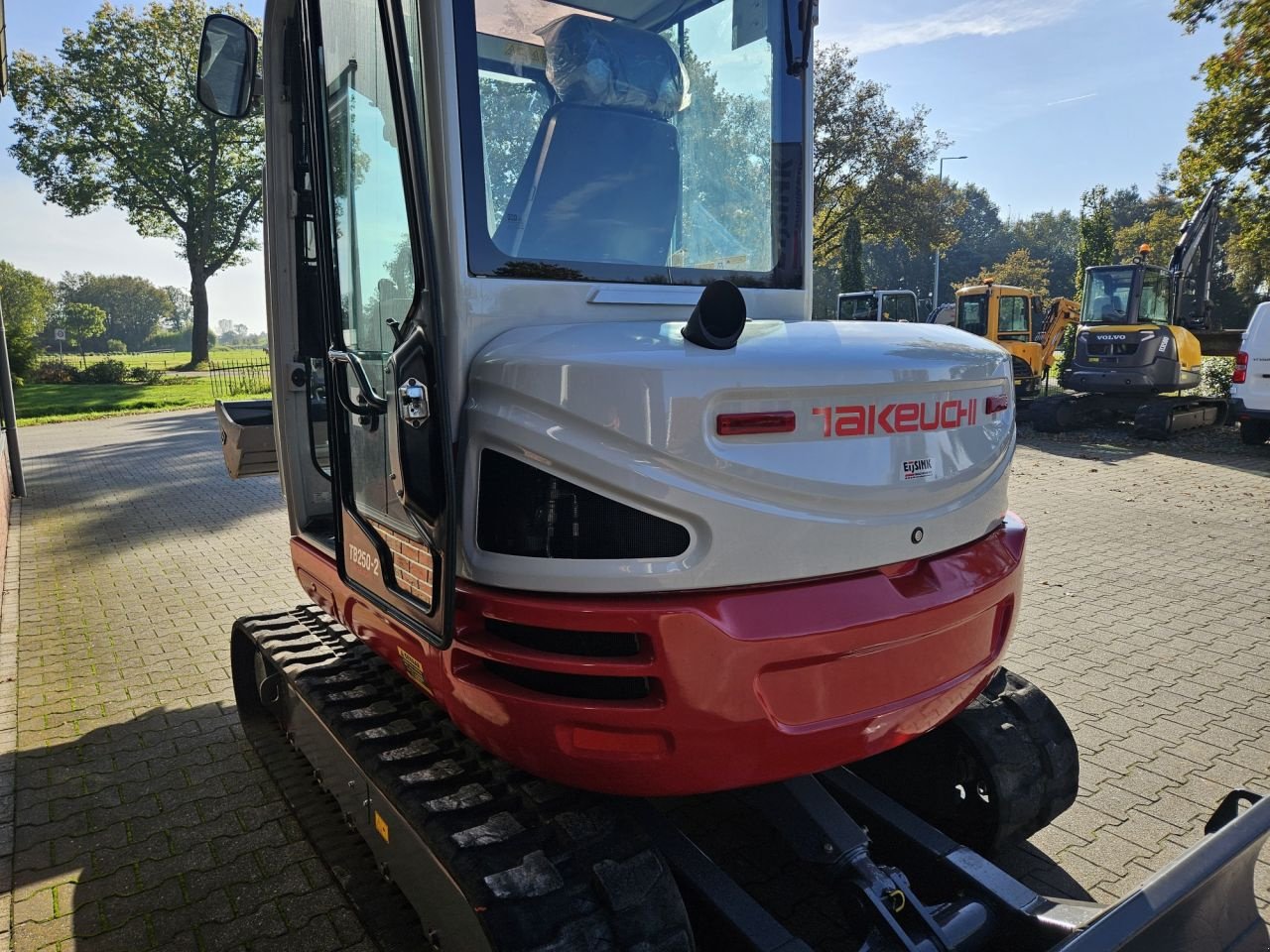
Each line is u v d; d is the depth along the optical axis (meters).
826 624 1.92
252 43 2.99
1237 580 6.15
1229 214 17.95
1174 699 4.27
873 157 27.06
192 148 38.03
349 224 2.48
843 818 2.24
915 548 2.13
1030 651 4.90
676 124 2.48
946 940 2.11
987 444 2.33
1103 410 14.38
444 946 2.07
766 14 2.62
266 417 4.30
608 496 1.84
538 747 1.95
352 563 2.59
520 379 1.91
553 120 2.25
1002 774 2.68
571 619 1.86
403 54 1.85
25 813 3.50
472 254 2.06
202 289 41.06
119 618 5.88
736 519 1.86
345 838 3.26
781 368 1.88
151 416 21.64
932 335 2.27
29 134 38.12
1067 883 2.96
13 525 8.84
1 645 5.37
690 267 2.50
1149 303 14.28
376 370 2.36
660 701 1.86
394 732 2.61
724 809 3.44
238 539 8.10
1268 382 11.66
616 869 1.90
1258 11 15.12
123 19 36.56
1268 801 1.85
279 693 3.57
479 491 2.00
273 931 2.80
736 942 2.05
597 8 2.32
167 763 3.88
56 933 2.80
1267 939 2.13
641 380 1.79
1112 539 7.32
